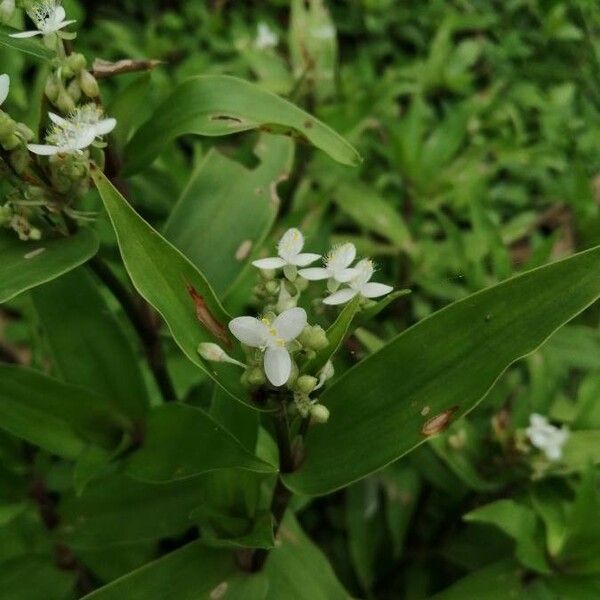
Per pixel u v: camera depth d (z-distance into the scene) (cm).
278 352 10
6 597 19
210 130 14
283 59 34
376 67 38
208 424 13
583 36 37
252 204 17
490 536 22
